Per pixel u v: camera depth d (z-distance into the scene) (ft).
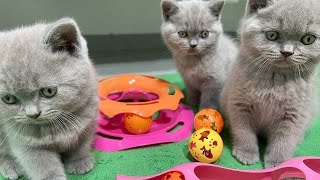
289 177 1.22
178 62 1.89
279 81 1.24
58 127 1.13
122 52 2.95
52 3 2.66
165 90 1.77
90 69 1.18
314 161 1.22
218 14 1.89
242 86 1.32
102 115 1.62
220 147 1.30
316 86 1.36
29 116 1.02
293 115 1.29
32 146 1.12
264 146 1.50
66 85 1.06
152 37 3.07
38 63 1.01
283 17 1.16
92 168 1.30
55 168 1.14
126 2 2.90
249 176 1.20
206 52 1.81
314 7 1.14
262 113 1.34
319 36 1.16
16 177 1.24
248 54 1.29
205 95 1.83
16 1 2.54
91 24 2.86
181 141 1.51
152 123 1.63
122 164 1.34
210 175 1.21
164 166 1.33
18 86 0.99
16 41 1.04
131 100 1.84
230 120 1.43
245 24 1.28
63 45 1.07
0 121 1.10
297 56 1.16
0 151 1.20
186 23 1.81
